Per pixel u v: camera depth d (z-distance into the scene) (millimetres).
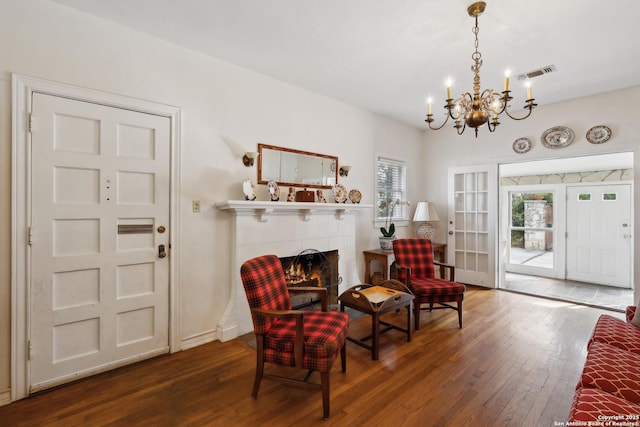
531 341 2756
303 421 1731
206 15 2209
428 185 5293
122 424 1713
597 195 5145
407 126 5020
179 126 2596
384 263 4020
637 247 3396
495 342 2740
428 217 4738
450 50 2678
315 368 1760
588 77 3199
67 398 1945
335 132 3887
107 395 1974
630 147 3445
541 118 4090
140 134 2408
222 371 2270
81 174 2160
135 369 2293
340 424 1705
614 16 2176
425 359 2434
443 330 3018
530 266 5844
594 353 1678
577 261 5305
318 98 3693
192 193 2680
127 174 2350
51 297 2055
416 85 3445
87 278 2189
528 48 2629
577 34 2410
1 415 1790
